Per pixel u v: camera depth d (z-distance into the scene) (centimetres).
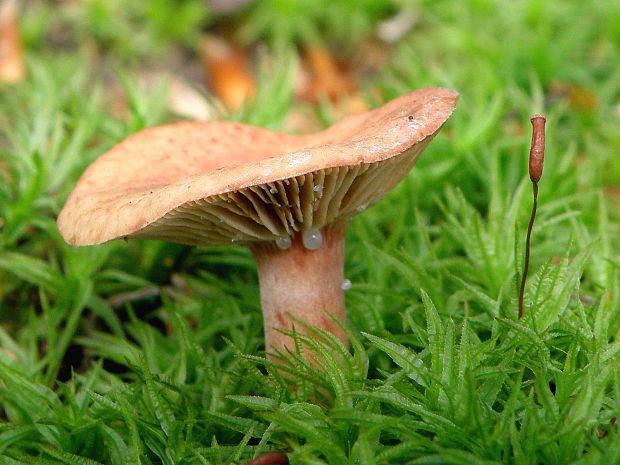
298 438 6
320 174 6
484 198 10
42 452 7
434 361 6
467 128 10
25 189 9
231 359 8
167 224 6
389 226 10
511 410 6
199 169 7
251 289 9
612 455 5
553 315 7
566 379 6
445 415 6
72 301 9
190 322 9
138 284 10
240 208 6
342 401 6
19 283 9
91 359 9
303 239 7
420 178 10
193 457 6
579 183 10
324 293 7
